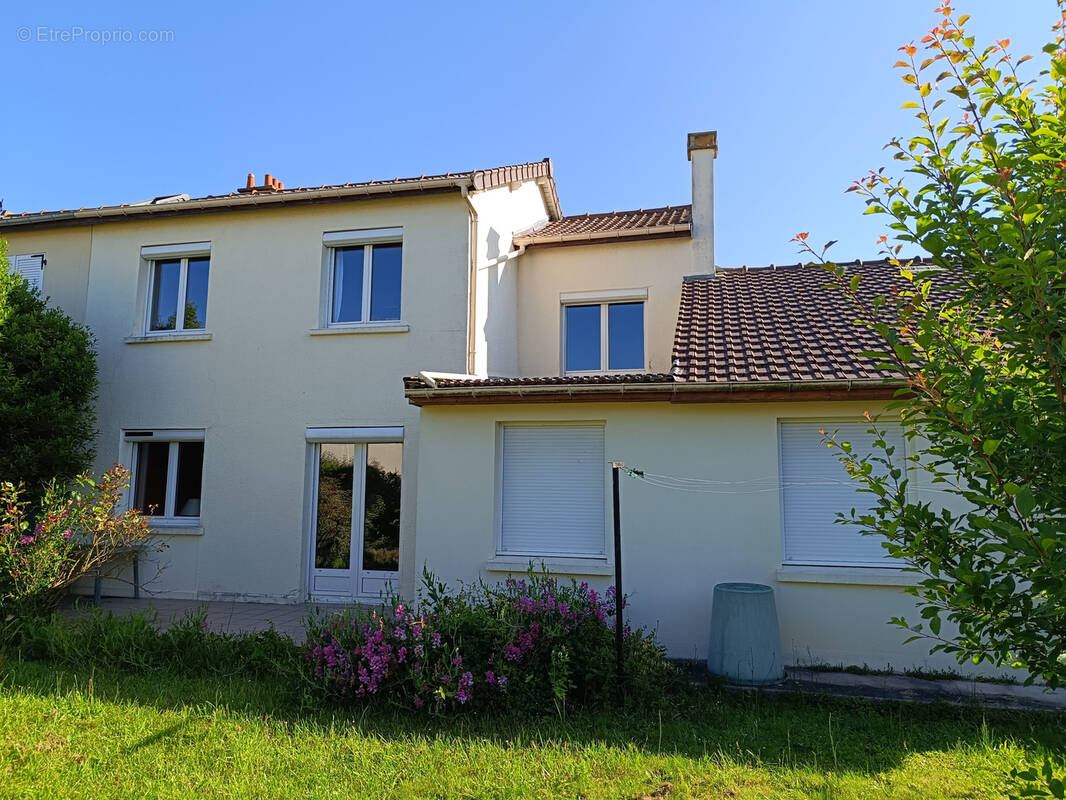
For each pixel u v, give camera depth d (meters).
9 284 9.95
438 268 10.74
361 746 4.95
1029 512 2.12
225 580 10.70
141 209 11.47
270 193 11.34
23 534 8.25
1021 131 2.63
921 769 4.61
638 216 15.30
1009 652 2.79
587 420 8.12
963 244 2.57
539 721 5.52
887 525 2.81
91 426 10.80
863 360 7.71
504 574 8.07
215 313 11.38
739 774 4.53
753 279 12.65
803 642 7.24
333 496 10.77
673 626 7.58
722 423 7.73
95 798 4.16
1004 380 2.71
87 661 6.75
